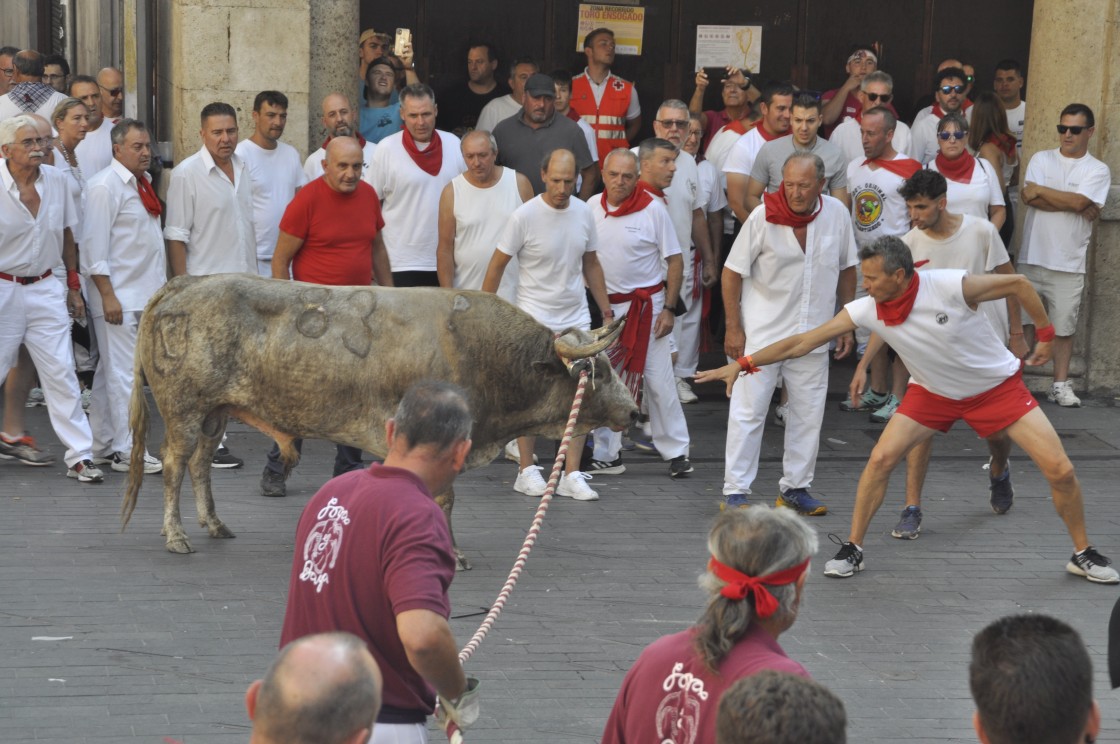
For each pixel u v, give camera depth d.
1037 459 10.71
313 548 5.59
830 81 20.00
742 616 4.81
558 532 11.87
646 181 13.77
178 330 10.55
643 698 4.95
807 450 12.55
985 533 12.14
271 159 14.52
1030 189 16.75
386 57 16.67
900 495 13.34
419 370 10.31
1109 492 13.52
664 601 10.22
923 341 10.45
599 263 13.11
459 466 5.75
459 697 5.67
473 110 18.58
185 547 10.89
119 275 13.10
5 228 12.27
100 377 13.31
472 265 13.39
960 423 16.16
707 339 17.16
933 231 12.73
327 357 10.38
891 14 19.92
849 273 12.63
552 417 10.62
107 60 18.84
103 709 8.03
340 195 12.07
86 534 11.30
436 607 5.31
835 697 3.90
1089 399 17.38
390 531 5.43
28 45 22.80
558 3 19.33
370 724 3.99
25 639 9.04
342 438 10.57
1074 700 4.05
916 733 8.10
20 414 13.41
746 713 3.83
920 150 17.72
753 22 19.73
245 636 9.27
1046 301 16.95
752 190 15.45
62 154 14.12
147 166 13.23
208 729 7.82
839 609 10.20
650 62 19.73
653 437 13.66
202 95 15.72
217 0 15.55
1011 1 20.02
